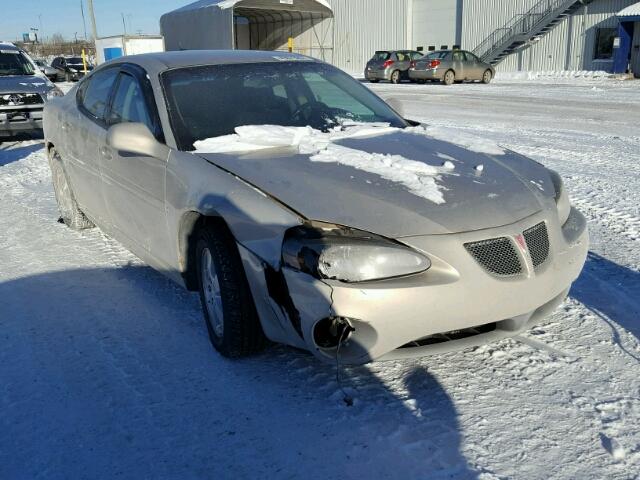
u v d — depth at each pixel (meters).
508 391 2.87
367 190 2.84
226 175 3.10
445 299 2.60
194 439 2.58
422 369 3.07
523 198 2.97
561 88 20.67
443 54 25.00
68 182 5.24
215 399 2.86
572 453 2.44
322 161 3.16
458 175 3.07
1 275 4.45
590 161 8.14
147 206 3.72
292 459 2.45
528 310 2.82
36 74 11.85
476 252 2.67
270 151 3.37
